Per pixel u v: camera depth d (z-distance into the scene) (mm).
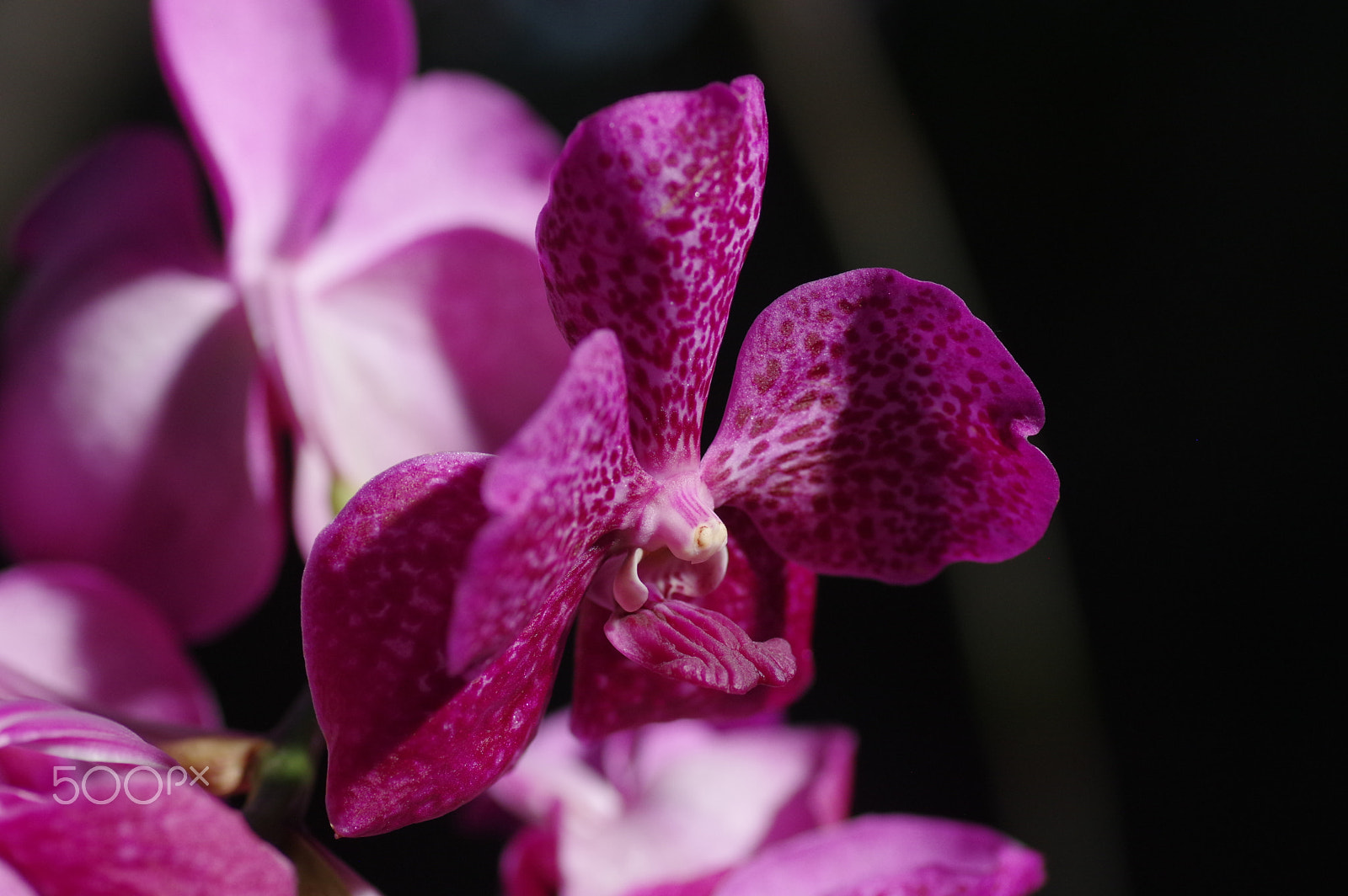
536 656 248
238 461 328
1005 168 1204
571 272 249
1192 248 1135
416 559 241
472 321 330
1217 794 989
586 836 313
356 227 341
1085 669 489
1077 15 1204
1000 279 1185
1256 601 1038
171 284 327
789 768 323
